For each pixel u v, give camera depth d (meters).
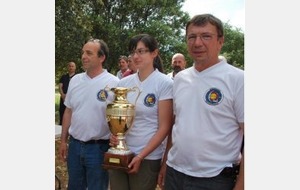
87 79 2.81
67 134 3.09
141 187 2.34
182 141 1.92
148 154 2.24
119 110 2.32
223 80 1.84
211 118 1.84
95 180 2.75
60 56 9.34
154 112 2.32
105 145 2.78
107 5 15.30
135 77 2.44
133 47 2.37
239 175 1.82
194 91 1.92
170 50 16.53
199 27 1.86
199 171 1.88
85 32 9.81
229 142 1.84
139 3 15.53
